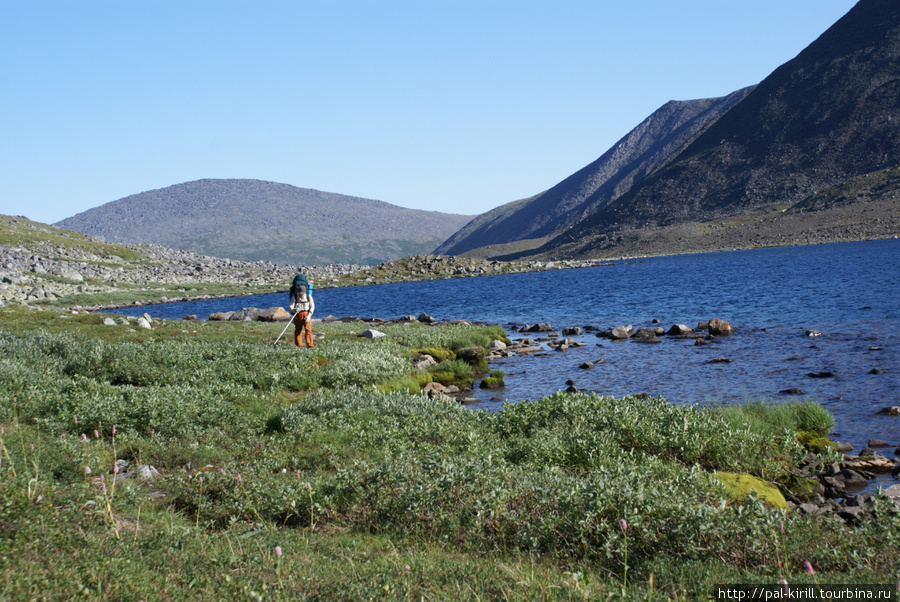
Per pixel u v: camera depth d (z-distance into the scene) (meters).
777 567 6.43
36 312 36.44
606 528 6.95
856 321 37.06
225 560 5.91
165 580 5.25
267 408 15.36
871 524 7.30
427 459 9.38
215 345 23.59
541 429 13.05
